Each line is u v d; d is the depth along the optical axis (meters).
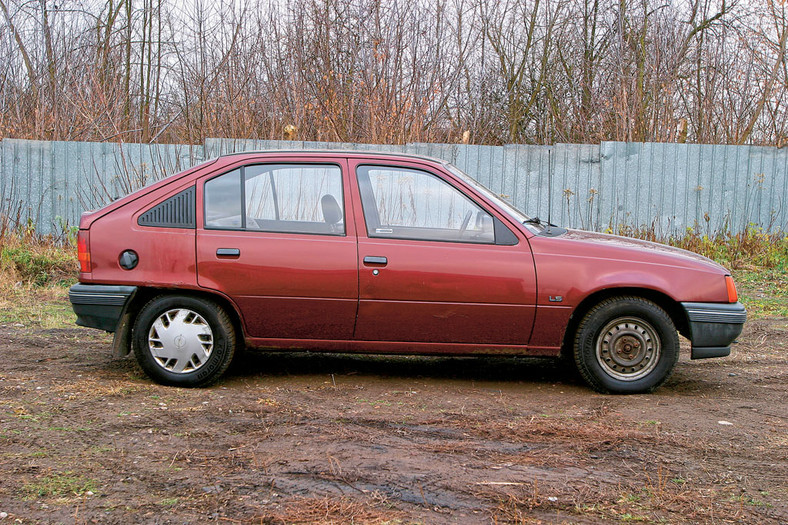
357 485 3.32
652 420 4.52
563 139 16.64
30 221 11.42
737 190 12.38
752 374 5.91
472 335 5.06
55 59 13.37
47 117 12.91
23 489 3.19
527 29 18.44
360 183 5.16
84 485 3.26
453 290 4.97
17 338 6.62
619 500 3.22
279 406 4.64
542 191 12.17
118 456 3.64
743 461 3.80
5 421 4.13
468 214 5.11
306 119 13.48
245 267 4.97
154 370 5.05
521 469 3.58
